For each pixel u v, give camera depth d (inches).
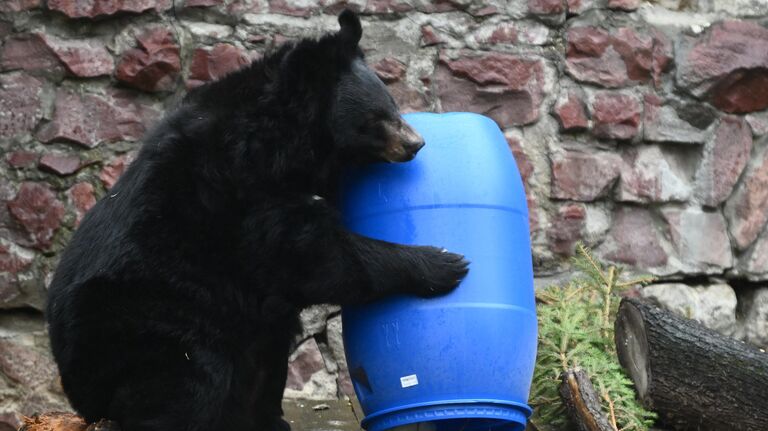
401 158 328.5
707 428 406.6
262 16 513.3
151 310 323.3
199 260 327.0
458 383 323.0
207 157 331.6
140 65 501.7
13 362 492.1
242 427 346.9
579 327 439.2
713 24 557.0
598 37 541.6
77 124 497.0
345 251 324.5
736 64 553.6
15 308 494.9
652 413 408.8
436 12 527.2
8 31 495.2
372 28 522.3
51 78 497.0
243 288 331.3
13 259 490.6
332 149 338.0
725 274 555.5
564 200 536.4
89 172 498.0
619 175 541.3
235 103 339.0
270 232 325.7
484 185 328.5
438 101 526.0
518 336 327.3
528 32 535.2
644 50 545.3
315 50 336.5
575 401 387.2
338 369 513.0
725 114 555.5
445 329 321.4
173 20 507.5
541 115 535.8
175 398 323.3
